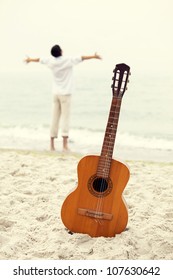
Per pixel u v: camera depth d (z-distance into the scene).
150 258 3.86
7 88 17.88
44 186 5.57
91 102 15.03
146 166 6.80
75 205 4.13
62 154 7.72
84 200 4.12
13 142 9.05
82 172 4.10
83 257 3.82
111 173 4.07
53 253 3.85
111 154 4.05
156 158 7.73
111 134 4.05
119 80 4.05
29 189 5.42
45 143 8.91
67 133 7.95
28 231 4.29
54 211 4.75
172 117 12.93
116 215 4.09
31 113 14.50
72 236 4.09
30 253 3.89
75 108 14.48
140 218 4.60
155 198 5.24
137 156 7.91
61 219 4.20
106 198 4.09
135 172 6.30
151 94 15.17
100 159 4.06
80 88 16.53
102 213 4.10
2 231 4.30
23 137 9.77
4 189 5.42
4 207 4.83
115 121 4.04
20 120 13.44
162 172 6.38
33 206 4.95
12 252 3.86
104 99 15.34
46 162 6.83
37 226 4.37
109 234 4.12
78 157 7.36
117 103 4.05
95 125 12.38
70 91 7.85
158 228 4.31
